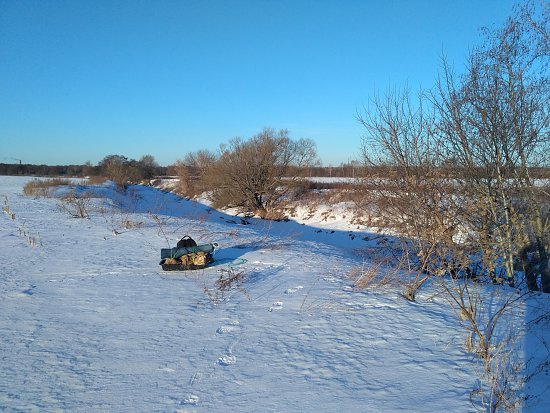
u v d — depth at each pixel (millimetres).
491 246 8867
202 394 4383
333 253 12883
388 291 7961
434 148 8508
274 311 7008
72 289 8555
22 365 5145
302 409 4039
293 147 36250
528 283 10016
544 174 10062
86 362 5211
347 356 5203
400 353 5250
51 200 30312
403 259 8859
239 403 4188
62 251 12570
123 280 9234
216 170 36531
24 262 11141
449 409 3965
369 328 6113
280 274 9516
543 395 4223
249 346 5594
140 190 58781
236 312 7004
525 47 9484
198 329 6266
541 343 5508
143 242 13938
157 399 4305
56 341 5887
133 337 5992
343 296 7695
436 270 7023
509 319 6371
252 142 35469
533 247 10359
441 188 7535
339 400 4184
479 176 9773
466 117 9906
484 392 4262
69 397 4379
